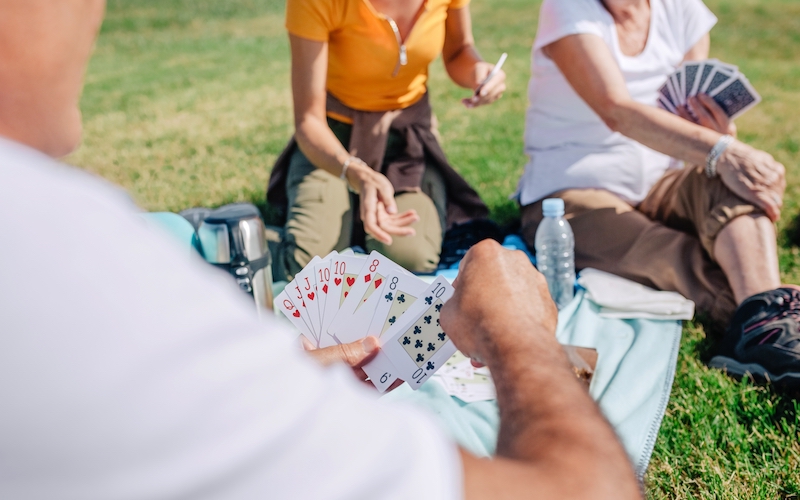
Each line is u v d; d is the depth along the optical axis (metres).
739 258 2.65
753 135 5.79
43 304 0.41
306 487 0.45
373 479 0.47
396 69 3.13
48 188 0.45
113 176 5.11
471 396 2.19
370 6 2.95
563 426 0.63
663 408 2.20
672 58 3.14
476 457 0.57
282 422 0.45
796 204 4.10
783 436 2.19
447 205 3.47
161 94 7.98
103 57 10.48
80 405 0.40
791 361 2.32
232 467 0.43
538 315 0.85
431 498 0.49
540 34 3.10
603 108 2.91
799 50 9.66
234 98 7.69
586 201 3.09
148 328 0.43
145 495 0.41
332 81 3.23
